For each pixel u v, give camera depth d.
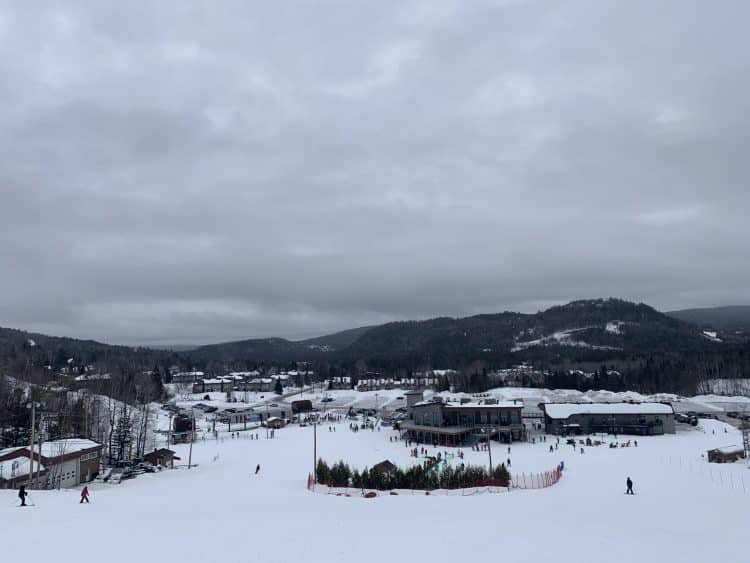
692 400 192.38
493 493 56.22
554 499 50.84
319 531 33.47
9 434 97.44
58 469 70.62
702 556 28.81
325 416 185.25
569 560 26.75
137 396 171.25
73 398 132.00
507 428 117.44
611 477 67.75
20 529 32.62
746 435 93.06
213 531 33.25
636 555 28.23
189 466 89.94
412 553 27.83
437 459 82.00
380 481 59.78
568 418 127.12
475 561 26.38
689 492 55.81
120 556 26.78
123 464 92.81
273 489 61.03
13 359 172.25
